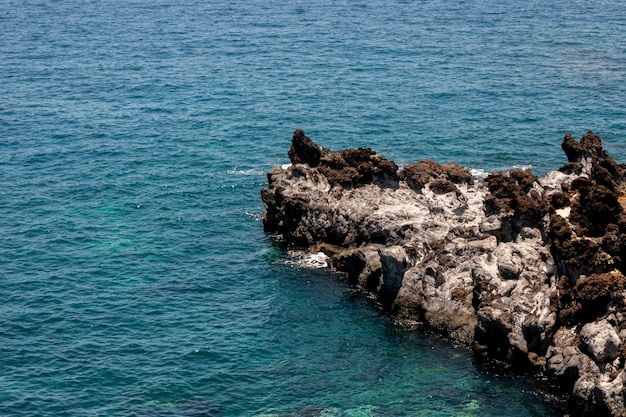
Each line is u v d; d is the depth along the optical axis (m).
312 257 72.06
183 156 96.88
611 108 111.56
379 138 101.25
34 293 65.56
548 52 148.62
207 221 79.88
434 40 161.38
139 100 120.12
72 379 54.75
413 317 61.84
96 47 159.25
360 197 72.06
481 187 73.12
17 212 81.12
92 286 66.94
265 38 166.00
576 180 66.62
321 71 135.38
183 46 159.25
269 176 79.81
